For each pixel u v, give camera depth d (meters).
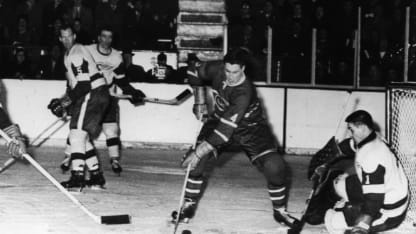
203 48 13.91
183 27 14.27
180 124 10.81
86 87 6.88
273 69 11.09
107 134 8.34
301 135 10.99
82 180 6.94
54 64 11.41
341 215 5.41
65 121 10.62
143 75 11.20
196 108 5.89
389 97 6.25
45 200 6.44
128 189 7.29
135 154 10.18
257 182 8.18
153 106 10.79
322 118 10.98
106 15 12.99
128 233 5.36
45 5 12.68
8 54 11.38
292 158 10.63
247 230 5.64
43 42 12.54
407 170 6.17
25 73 11.40
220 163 9.73
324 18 11.82
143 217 5.96
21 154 5.59
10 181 7.34
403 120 6.25
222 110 5.65
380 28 11.59
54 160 9.12
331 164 5.77
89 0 13.16
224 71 5.56
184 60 13.79
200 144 5.56
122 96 8.44
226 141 5.44
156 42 13.31
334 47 11.26
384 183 5.12
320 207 5.73
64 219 5.73
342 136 10.92
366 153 5.14
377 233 5.57
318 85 11.09
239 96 5.43
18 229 5.32
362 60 11.18
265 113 10.96
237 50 5.38
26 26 12.55
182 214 5.80
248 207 6.61
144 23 13.27
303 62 11.08
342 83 11.13
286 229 5.73
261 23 12.16
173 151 10.67
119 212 6.12
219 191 7.46
